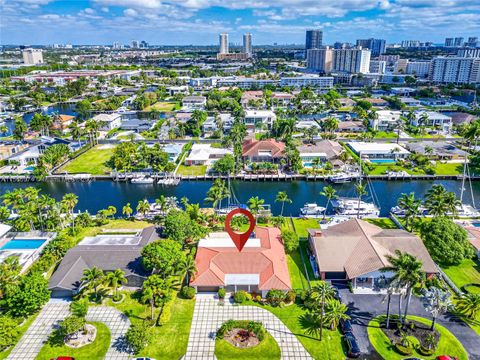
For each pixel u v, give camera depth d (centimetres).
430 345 7162
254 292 8806
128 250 9644
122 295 8669
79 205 14288
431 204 11575
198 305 8388
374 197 14912
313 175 16650
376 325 7769
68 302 8481
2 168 17888
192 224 10850
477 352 7081
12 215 12888
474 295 8012
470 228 11475
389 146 19575
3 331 6938
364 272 8762
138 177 16650
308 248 10612
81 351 7100
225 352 7106
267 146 18488
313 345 7288
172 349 7169
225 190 13488
